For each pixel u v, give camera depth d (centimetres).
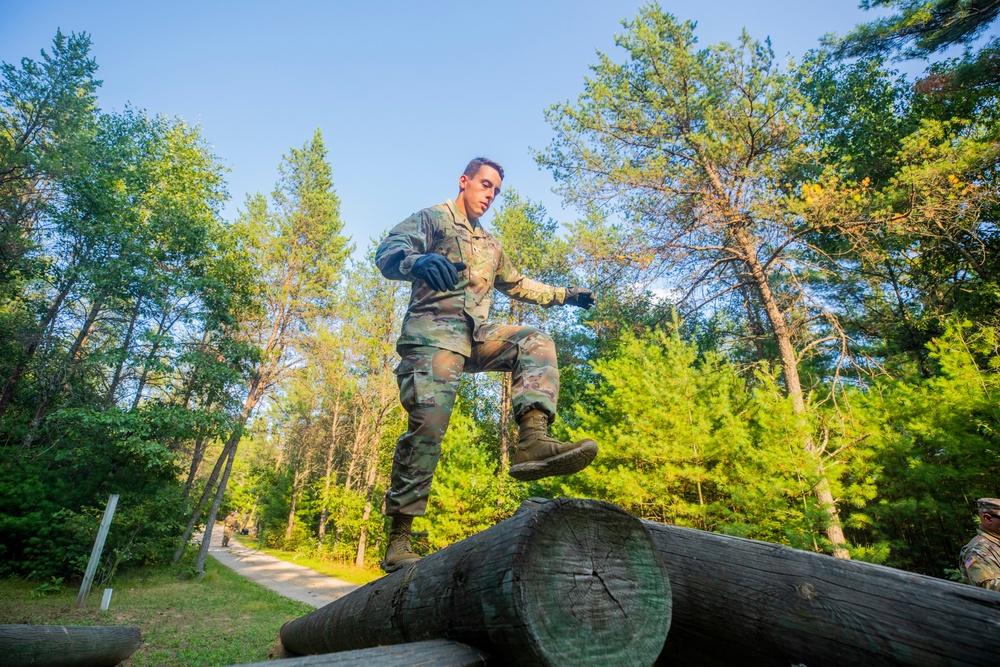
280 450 4228
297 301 2205
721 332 1456
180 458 1666
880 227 1086
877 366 1062
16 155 1284
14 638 315
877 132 1625
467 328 240
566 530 119
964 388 871
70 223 1420
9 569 1291
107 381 1678
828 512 760
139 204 1634
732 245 1217
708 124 1150
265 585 1684
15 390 1469
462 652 122
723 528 846
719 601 146
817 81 1767
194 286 1628
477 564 127
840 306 1570
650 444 970
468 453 1515
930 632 111
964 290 1264
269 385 2112
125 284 1510
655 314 1293
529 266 1659
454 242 246
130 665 754
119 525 1434
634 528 129
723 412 944
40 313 1473
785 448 850
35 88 1380
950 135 1363
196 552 2306
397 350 246
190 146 2047
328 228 2267
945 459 920
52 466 1512
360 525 2391
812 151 1148
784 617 133
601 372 1155
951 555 967
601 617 116
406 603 158
